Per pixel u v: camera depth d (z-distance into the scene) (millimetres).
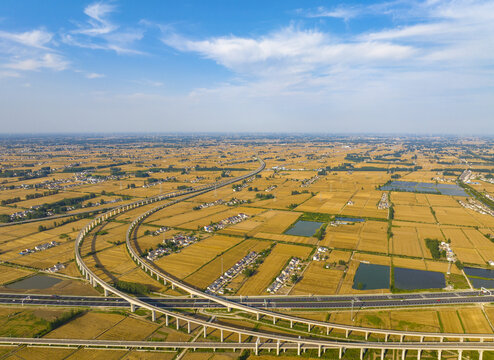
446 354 159250
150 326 179500
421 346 156375
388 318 183125
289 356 159250
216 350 161375
